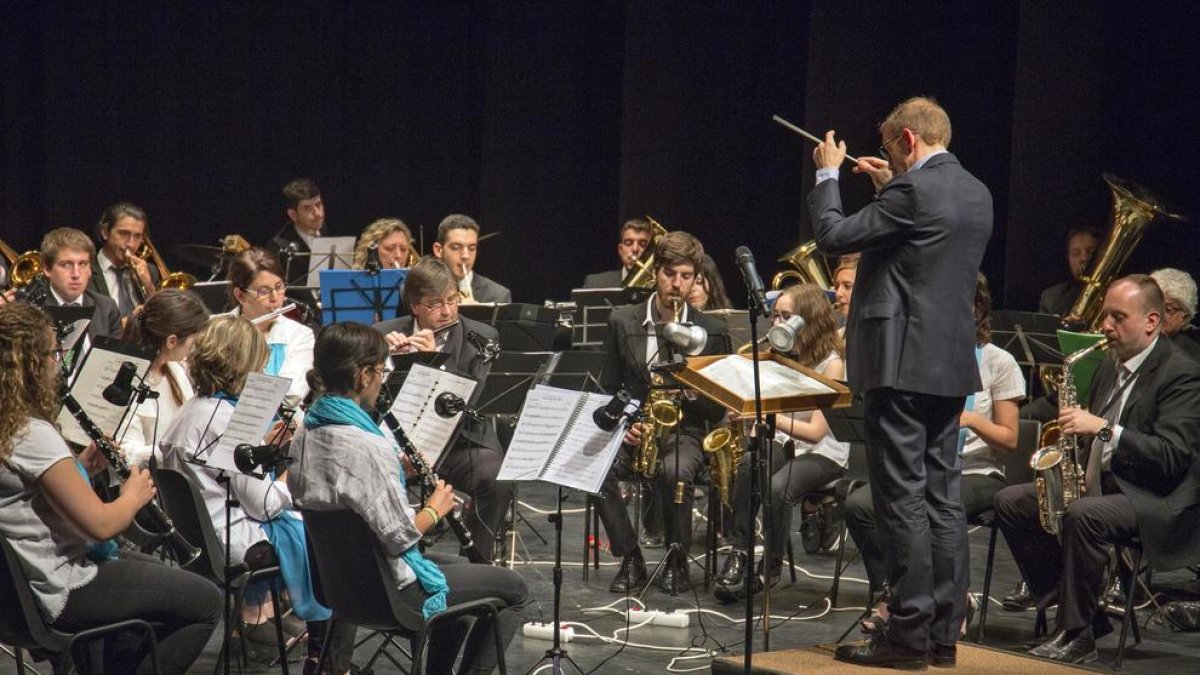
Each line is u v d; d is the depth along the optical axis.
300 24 19.92
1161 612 9.04
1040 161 13.29
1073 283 12.72
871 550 8.71
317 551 6.29
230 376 7.39
